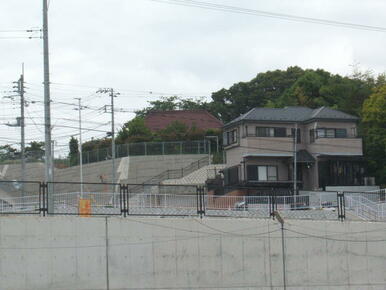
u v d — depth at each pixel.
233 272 26.91
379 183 56.62
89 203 26.95
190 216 27.08
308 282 28.09
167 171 62.94
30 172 67.75
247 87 89.62
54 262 24.28
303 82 71.75
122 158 64.56
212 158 63.66
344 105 64.25
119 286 25.11
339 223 29.14
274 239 27.78
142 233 25.73
